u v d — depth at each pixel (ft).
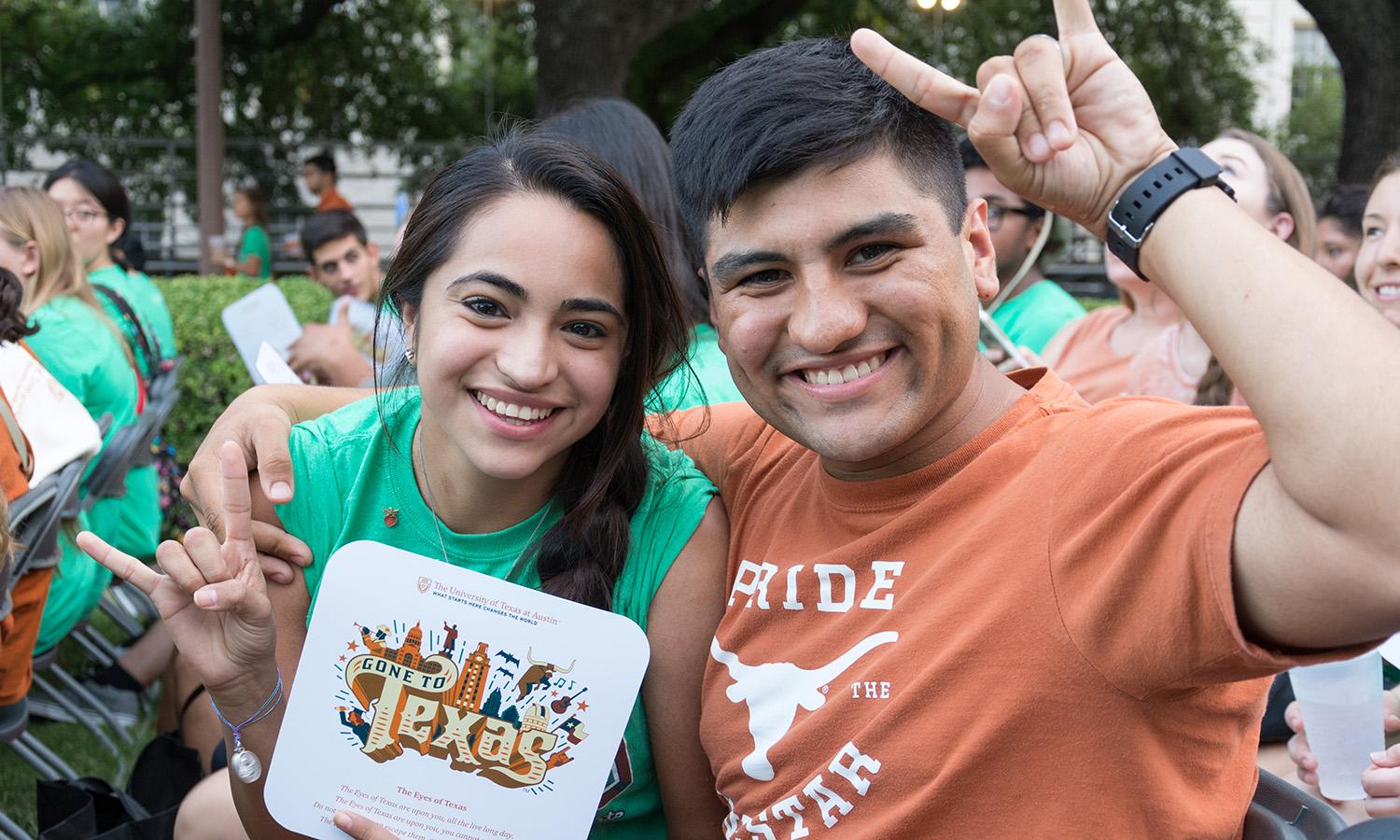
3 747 11.33
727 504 5.22
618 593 4.99
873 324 4.02
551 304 4.42
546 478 5.06
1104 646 3.66
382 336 5.97
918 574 4.19
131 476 13.16
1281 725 6.18
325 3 47.44
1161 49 50.31
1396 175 8.96
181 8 49.47
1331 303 3.04
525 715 4.59
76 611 10.28
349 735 4.61
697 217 4.33
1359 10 31.50
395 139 54.08
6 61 50.29
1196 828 3.76
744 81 4.09
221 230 35.27
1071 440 4.03
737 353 4.27
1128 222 3.52
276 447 5.07
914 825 3.95
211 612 4.51
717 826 5.21
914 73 3.54
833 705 4.19
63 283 12.72
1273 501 3.12
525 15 53.42
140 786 7.76
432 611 4.57
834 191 3.89
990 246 4.54
